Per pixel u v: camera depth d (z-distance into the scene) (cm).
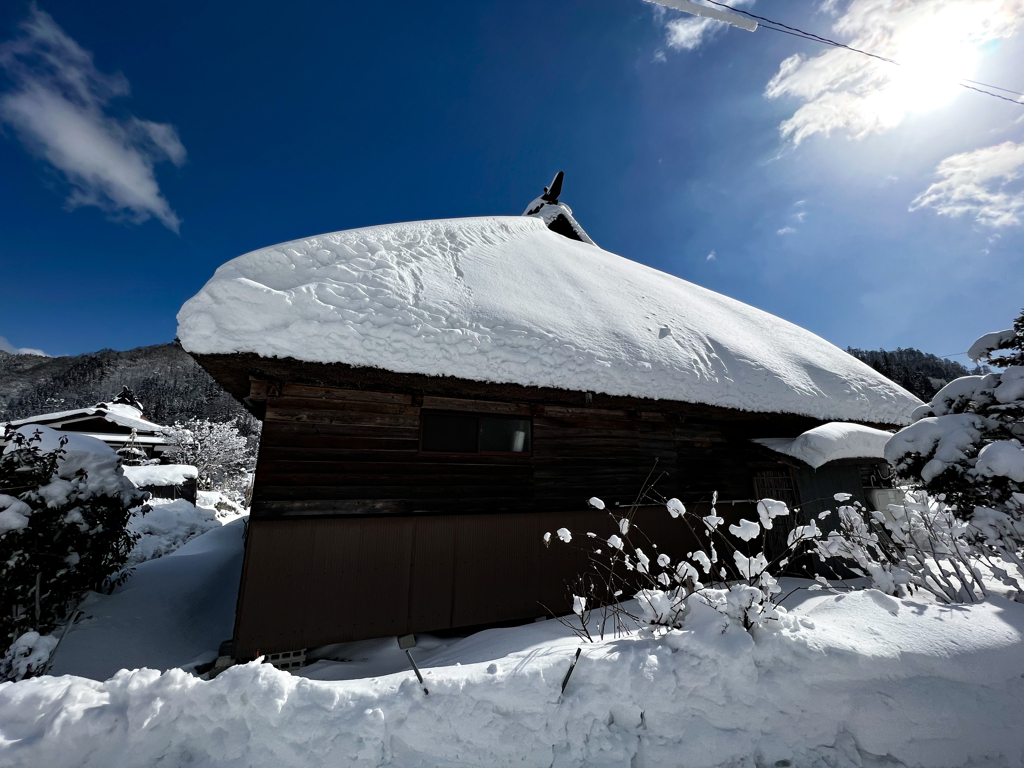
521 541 467
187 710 189
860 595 308
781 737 220
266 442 395
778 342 764
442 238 664
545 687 211
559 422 525
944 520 388
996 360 503
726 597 250
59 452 398
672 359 541
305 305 380
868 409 655
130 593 489
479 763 195
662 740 213
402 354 396
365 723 191
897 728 221
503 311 496
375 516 412
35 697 191
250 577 360
